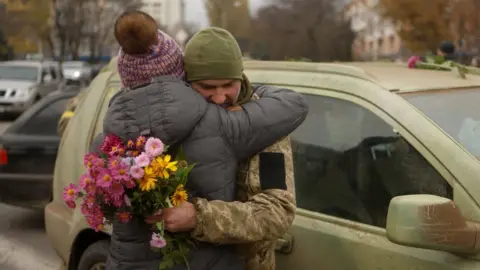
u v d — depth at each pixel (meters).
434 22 16.77
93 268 3.96
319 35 26.42
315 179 3.08
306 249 2.95
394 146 2.76
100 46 63.75
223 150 2.39
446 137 2.62
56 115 7.09
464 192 2.46
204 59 2.43
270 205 2.38
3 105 19.41
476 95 3.09
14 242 6.67
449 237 2.28
